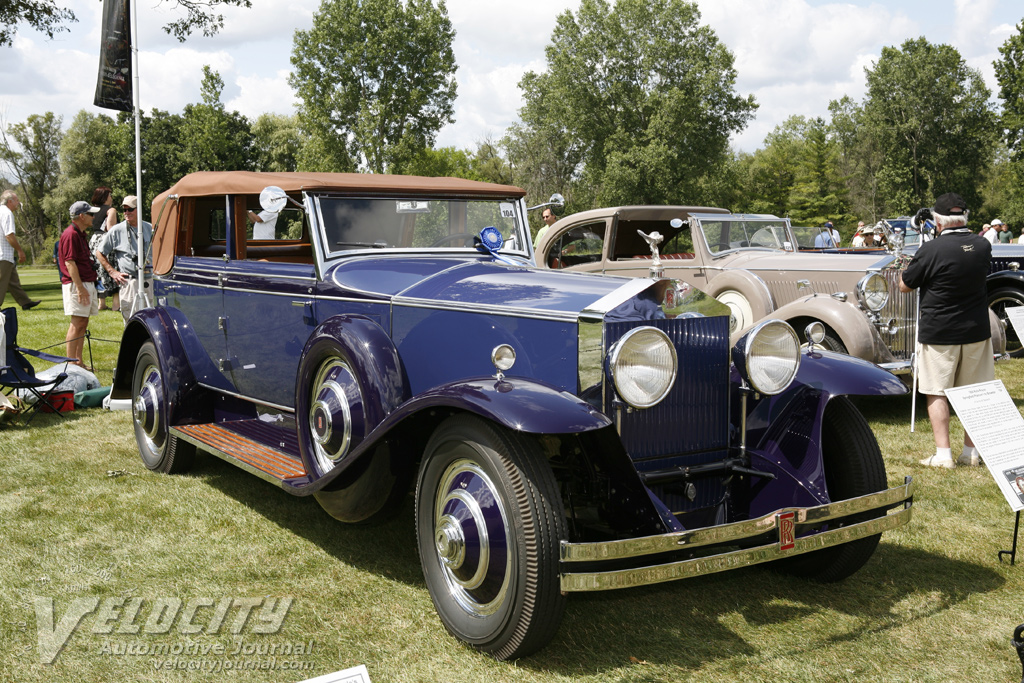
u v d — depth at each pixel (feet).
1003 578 11.23
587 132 156.97
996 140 205.16
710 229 27.94
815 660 8.90
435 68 158.81
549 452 9.95
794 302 22.97
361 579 11.11
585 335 9.35
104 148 213.66
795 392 10.94
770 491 10.54
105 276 26.48
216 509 14.06
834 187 236.84
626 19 155.02
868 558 10.71
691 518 10.31
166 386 15.51
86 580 10.99
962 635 9.50
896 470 16.69
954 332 16.22
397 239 13.53
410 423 10.18
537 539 8.20
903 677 8.50
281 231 16.53
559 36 159.63
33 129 225.76
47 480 15.74
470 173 158.61
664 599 10.60
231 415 15.78
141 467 16.78
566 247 29.58
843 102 267.18
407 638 9.38
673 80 154.61
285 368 13.43
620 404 9.55
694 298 10.27
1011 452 11.65
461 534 8.86
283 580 11.07
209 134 206.28
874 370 11.13
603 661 8.86
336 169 162.40
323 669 8.66
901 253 23.52
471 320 10.60
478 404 8.42
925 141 210.59
